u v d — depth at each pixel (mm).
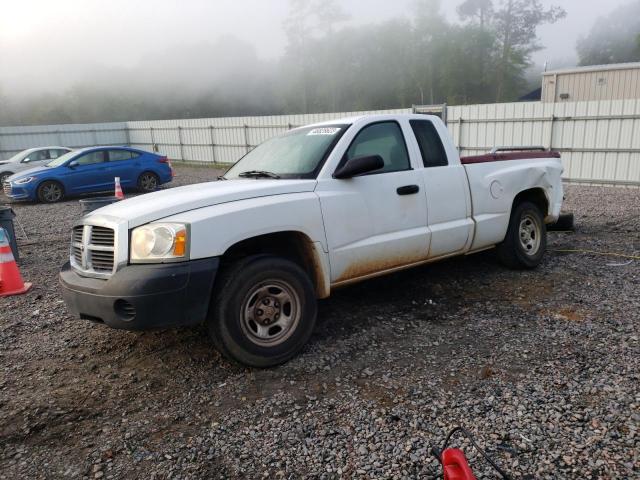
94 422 3258
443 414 3150
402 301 5172
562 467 2631
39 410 3398
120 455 2918
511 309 4832
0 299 5887
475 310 4852
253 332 3795
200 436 3059
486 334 4293
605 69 17672
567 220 7879
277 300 3896
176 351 4203
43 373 3939
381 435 2973
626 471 2574
